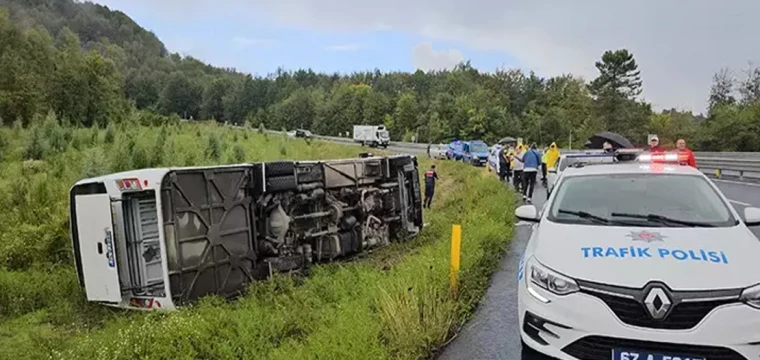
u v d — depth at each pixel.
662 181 5.36
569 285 3.93
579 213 5.04
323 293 7.45
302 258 9.07
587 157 11.35
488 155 36.22
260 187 8.40
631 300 3.69
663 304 3.61
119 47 160.62
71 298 7.84
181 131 39.59
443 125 73.00
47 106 59.44
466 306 5.93
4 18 67.12
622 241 4.30
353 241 10.55
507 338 5.25
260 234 8.47
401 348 4.70
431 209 19.06
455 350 4.98
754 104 55.19
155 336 5.47
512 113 93.31
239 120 125.12
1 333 6.70
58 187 13.27
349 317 5.22
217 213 7.59
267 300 7.11
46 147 23.62
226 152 25.58
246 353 5.11
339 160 10.55
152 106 127.75
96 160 15.55
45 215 11.26
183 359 4.99
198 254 7.23
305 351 4.58
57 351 5.76
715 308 3.58
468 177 25.11
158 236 7.23
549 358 4.38
